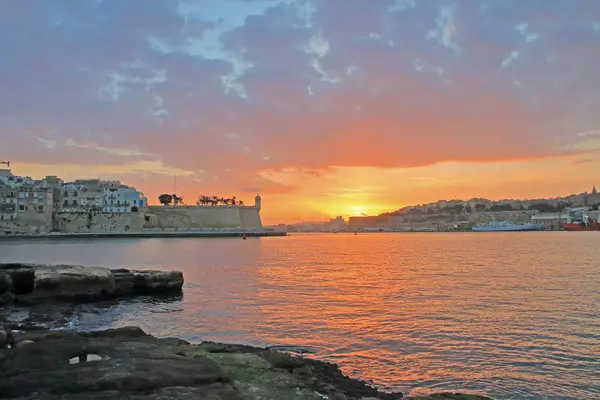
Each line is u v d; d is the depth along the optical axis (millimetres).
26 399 10086
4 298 33219
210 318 28047
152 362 13070
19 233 165875
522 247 116625
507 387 16234
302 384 13680
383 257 86500
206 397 10617
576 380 16844
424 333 23625
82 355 14023
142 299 36250
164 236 190125
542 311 29078
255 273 56031
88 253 92938
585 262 67625
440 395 13883
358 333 23859
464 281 45719
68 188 191000
